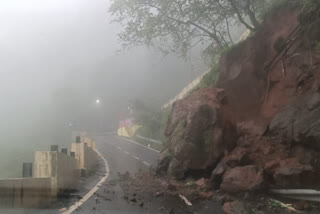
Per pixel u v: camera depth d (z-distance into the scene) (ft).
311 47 39.40
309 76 37.42
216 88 48.73
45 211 23.90
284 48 44.04
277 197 28.32
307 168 28.53
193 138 41.93
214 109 41.98
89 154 62.90
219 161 40.09
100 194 33.65
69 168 39.91
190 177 43.04
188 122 43.09
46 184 28.96
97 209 25.34
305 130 30.91
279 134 35.76
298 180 28.22
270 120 40.47
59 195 32.17
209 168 40.81
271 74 44.91
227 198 28.27
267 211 23.93
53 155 32.30
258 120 42.39
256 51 49.14
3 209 20.59
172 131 51.37
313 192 25.04
